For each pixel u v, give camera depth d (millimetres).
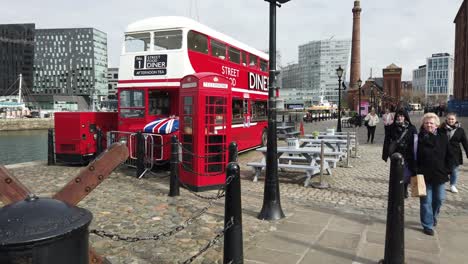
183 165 8828
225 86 9359
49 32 144125
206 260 4969
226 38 14594
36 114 88062
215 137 9172
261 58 18484
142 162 10523
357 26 74375
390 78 127375
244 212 7094
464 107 61938
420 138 5902
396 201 4426
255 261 4934
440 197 5996
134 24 12695
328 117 58625
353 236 5852
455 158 8570
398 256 4438
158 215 6949
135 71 12523
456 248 5395
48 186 9734
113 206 7543
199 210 7246
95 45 144625
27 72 132375
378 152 16625
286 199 8219
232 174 3951
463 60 73312
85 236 2326
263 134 18938
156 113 12750
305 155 10727
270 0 6402
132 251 5258
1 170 2885
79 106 127938
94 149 13234
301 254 5160
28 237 1983
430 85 170375
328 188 9312
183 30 11930
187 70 12000
